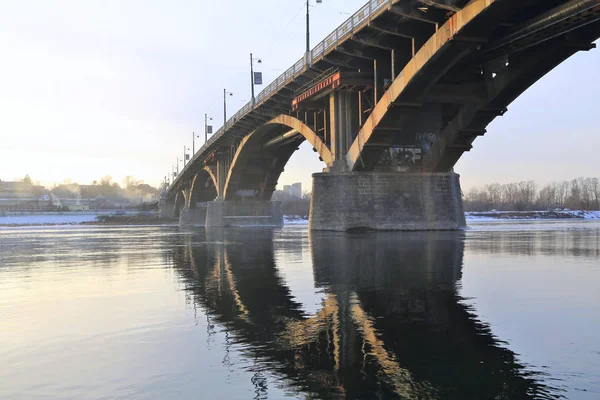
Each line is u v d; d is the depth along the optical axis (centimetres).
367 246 2880
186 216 11675
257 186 8669
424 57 3164
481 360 785
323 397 648
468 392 658
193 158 10456
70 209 19900
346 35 3750
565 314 1093
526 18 2898
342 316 1102
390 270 1841
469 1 2745
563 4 2473
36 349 894
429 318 1068
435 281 1565
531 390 662
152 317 1137
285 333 967
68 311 1226
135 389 689
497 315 1090
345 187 4350
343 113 4516
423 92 3497
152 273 1959
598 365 759
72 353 865
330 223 4406
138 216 17288
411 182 4394
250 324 1047
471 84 3662
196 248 3353
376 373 732
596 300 1249
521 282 1534
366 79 4197
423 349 846
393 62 3731
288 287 1513
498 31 3028
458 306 1188
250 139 7156
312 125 5397
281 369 760
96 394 675
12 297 1444
